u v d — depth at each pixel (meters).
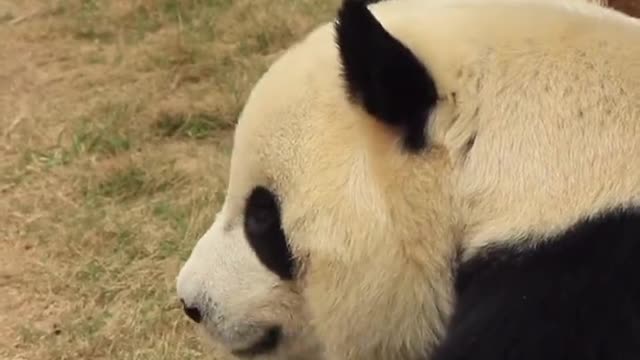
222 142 9.62
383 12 4.07
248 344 4.40
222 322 4.38
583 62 3.66
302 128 3.96
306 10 11.59
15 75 10.89
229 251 4.34
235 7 11.80
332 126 3.89
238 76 10.44
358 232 3.84
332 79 3.94
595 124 3.56
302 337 4.32
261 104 4.09
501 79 3.68
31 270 8.17
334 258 3.91
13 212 8.79
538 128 3.59
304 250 4.01
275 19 11.40
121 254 8.19
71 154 9.47
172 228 8.41
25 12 12.16
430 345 3.87
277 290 4.25
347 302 3.94
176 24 11.70
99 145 9.58
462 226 3.69
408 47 3.73
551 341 3.28
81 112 10.15
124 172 9.11
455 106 3.70
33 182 9.14
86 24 11.80
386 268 3.82
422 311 3.83
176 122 9.86
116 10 12.05
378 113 3.74
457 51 3.75
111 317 7.59
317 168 3.91
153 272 7.98
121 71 10.84
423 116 3.72
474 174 3.64
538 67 3.67
